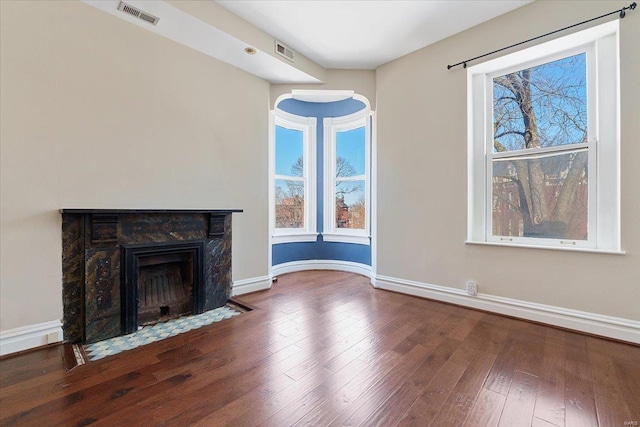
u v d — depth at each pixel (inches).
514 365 71.8
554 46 97.8
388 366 71.5
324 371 69.3
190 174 114.4
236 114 130.7
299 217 189.2
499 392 61.2
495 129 114.1
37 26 79.7
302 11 104.3
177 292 111.3
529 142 106.4
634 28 82.2
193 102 115.0
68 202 85.4
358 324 98.3
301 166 189.3
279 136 178.7
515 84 109.9
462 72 115.9
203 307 114.5
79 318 86.7
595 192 92.9
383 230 142.9
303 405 57.1
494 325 97.3
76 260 86.5
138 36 99.3
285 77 140.9
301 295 132.3
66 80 84.8
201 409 55.8
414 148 131.1
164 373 68.5
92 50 89.5
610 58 90.5
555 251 96.1
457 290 118.3
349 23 111.0
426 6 101.1
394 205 138.6
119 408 55.9
